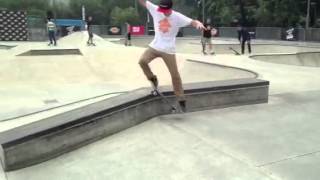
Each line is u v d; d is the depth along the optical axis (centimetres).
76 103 982
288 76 1226
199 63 1531
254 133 590
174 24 595
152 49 611
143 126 620
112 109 577
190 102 705
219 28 5559
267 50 2972
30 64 1585
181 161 484
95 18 9712
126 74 1571
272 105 776
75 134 526
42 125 508
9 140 464
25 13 3366
